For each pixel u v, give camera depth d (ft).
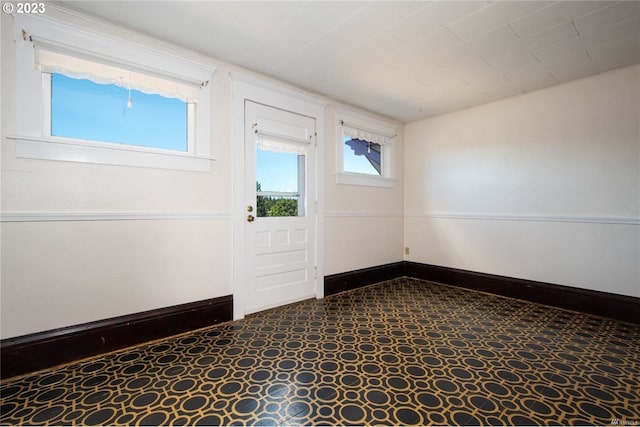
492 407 5.03
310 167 11.10
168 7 6.39
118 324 7.04
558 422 4.67
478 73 9.46
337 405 5.08
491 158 11.90
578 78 9.76
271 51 8.21
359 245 12.85
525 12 6.51
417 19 6.78
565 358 6.65
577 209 9.90
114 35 6.95
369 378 5.88
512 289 11.21
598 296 9.36
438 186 13.53
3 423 4.61
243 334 7.97
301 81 10.14
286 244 10.44
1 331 5.86
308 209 11.04
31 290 6.15
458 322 8.80
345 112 12.23
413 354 6.84
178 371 6.12
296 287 10.71
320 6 6.36
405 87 10.56
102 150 6.90
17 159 6.00
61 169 6.44
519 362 6.48
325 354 6.85
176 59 7.82
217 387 5.58
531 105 10.85
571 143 10.00
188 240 8.21
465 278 12.55
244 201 9.32
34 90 6.15
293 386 5.62
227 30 7.26
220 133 8.78
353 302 10.74
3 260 5.88
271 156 10.20
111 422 4.66
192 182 8.27
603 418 4.76
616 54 8.26
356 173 12.65
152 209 7.61
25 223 6.08
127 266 7.27
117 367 6.27
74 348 6.49
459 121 12.87
